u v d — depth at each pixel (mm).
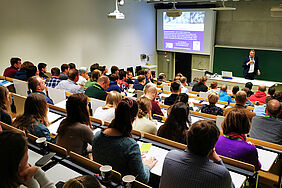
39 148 2018
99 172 1698
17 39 6430
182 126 2221
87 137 2068
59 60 7480
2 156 1104
